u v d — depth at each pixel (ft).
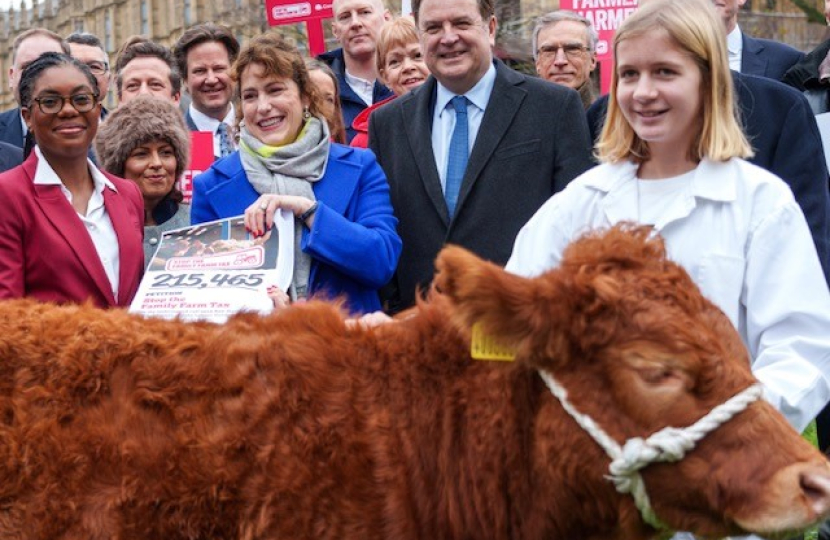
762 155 15.76
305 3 29.48
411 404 10.46
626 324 9.62
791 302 11.31
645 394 9.50
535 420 10.07
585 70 23.43
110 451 10.18
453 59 17.10
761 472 9.27
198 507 10.07
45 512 10.14
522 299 9.48
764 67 21.70
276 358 10.54
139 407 10.34
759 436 9.39
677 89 11.63
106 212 15.56
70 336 10.78
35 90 14.87
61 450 10.21
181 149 19.15
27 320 11.02
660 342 9.50
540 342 9.62
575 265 10.09
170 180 19.01
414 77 23.21
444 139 17.51
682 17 11.52
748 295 11.68
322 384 10.43
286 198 15.02
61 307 11.41
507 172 16.71
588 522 10.10
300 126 16.78
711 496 9.41
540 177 16.72
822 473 9.14
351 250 15.25
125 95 25.44
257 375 10.46
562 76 23.24
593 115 18.94
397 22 23.48
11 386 10.53
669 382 9.48
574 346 9.74
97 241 15.26
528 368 10.06
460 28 16.98
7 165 20.81
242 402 10.31
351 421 10.28
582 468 9.78
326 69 20.48
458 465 10.34
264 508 10.00
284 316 11.10
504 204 16.67
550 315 9.56
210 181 16.67
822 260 15.01
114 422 10.31
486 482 10.21
